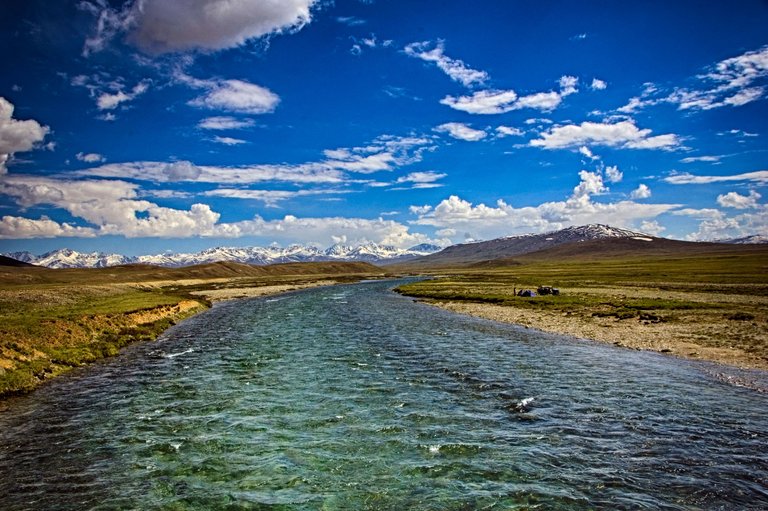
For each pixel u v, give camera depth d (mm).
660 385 25266
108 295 82562
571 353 34625
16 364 28781
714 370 28234
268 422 20547
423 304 80438
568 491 14055
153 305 64000
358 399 23703
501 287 110688
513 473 15297
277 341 42281
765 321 42844
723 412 20703
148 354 37312
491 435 18578
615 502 13375
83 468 16203
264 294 119188
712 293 72688
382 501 13758
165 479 15320
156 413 22047
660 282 104062
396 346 38406
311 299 96312
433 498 13836
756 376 26594
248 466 16219
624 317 50594
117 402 23906
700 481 14500
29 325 37188
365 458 16703
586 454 16609
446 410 21750
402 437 18562
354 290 132250
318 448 17625
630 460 16047
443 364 31359
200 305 82812
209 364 32844
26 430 19953
